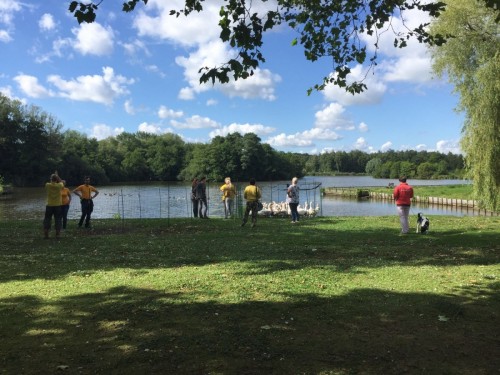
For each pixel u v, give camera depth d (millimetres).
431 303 6219
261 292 6840
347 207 48531
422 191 67375
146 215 32688
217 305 6172
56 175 13281
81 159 101375
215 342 4816
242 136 133375
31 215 35250
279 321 5504
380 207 48438
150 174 135750
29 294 6820
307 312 5863
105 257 10047
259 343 4789
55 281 7695
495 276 7848
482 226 15977
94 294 6789
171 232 14922
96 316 5727
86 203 16109
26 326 5363
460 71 25719
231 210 20641
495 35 24516
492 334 5078
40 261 9586
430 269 8508
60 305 6223
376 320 5547
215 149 125500
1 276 8125
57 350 4625
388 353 4535
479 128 25141
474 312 5852
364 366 4223
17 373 4090
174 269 8641
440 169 144500
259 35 5738
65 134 121750
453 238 12680
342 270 8445
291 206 18188
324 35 7730
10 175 86500
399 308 6020
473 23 24719
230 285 7258
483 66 24484
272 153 135875
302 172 159500
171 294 6746
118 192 69438
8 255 10344
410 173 150750
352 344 4773
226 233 14453
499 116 24453
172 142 148750
